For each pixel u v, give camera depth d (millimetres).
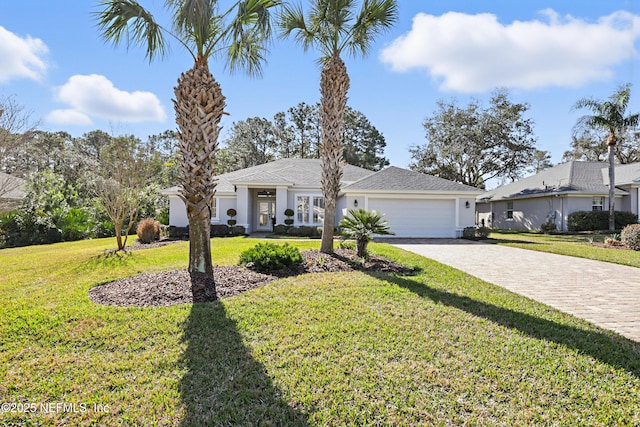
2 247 16734
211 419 2615
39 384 3096
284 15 9289
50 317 4723
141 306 5316
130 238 18516
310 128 46156
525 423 2562
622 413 2664
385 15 8930
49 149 31812
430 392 2967
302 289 6215
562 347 3861
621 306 5703
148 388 3045
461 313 5016
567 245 15203
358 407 2766
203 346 3873
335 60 9469
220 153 44000
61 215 18734
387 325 4492
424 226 18812
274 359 3561
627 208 23406
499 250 13469
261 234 20984
